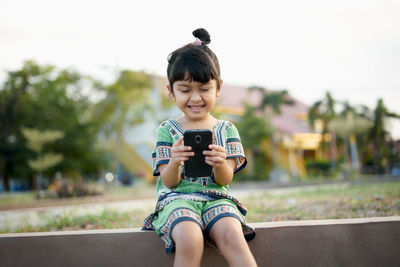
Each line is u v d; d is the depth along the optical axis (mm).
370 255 1984
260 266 1929
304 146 26250
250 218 3344
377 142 25031
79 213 4594
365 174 24703
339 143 25641
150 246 1934
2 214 5012
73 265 1951
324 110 24062
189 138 1797
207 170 1798
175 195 1852
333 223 1993
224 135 2041
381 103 24734
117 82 20078
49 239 1977
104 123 21297
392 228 2010
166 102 20203
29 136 18406
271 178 22406
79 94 21516
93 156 21219
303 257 1958
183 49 1960
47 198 11039
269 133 21922
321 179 21312
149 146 22078
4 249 1975
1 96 21094
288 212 3650
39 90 21422
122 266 1936
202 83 1890
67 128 20531
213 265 1883
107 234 1963
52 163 18562
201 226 1674
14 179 22172
